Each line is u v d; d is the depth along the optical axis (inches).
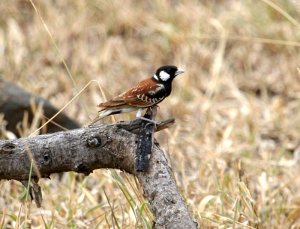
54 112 447.2
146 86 304.2
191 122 526.9
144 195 297.9
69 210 365.4
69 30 627.5
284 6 617.9
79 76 573.0
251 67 605.9
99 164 296.8
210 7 655.1
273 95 575.5
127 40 636.7
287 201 391.9
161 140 477.4
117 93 532.4
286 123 523.8
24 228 319.0
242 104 551.2
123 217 333.7
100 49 621.0
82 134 294.5
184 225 265.0
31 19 657.6
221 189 364.5
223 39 584.7
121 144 288.8
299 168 447.2
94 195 395.2
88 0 658.2
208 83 575.5
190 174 434.6
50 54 604.7
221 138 496.7
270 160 446.6
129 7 657.6
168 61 607.2
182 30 624.1
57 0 669.3
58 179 431.8
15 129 447.5
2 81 451.8
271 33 614.2
